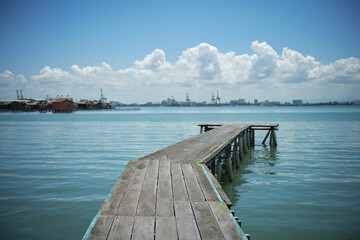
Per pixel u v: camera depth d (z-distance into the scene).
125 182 6.28
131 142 25.50
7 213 8.34
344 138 27.61
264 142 24.41
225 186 11.52
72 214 8.30
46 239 6.79
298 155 18.67
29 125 50.59
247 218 8.04
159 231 3.96
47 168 14.41
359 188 10.87
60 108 126.31
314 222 7.71
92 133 34.59
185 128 42.34
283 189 10.89
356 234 6.99
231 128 20.78
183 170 7.42
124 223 4.20
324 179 12.30
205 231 3.98
